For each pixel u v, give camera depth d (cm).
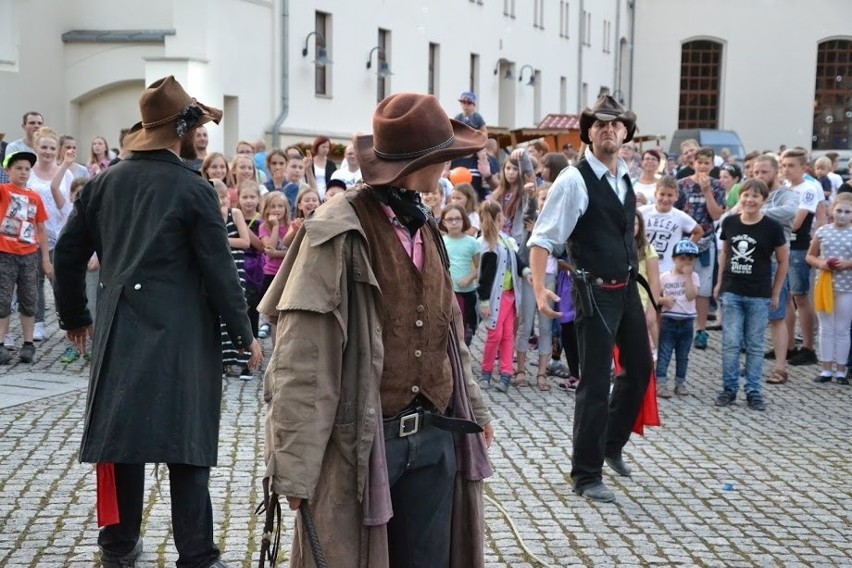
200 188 484
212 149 2181
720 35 5056
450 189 1393
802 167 1179
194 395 479
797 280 1192
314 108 2533
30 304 1047
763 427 899
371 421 361
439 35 3206
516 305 1016
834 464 779
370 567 363
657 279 917
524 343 1044
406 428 375
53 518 595
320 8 2536
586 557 563
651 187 1304
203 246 482
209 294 486
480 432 390
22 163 1038
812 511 661
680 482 716
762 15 5012
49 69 2334
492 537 591
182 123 488
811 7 4978
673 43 5097
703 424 903
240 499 638
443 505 388
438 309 380
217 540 565
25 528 579
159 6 2339
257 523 595
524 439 820
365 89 2775
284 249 1072
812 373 1156
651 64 5134
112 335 475
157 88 486
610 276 657
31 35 2278
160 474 675
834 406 992
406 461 376
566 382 1031
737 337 980
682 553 575
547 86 4150
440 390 383
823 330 1102
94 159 1507
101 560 515
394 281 371
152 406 469
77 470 688
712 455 794
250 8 2277
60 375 992
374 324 366
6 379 967
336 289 357
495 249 997
